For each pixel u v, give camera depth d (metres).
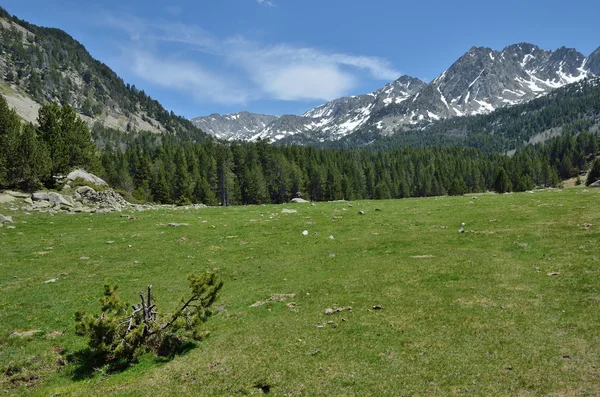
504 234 30.72
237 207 60.66
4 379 13.79
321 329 16.20
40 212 50.12
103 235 38.44
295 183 154.88
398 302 18.44
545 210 38.31
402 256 27.44
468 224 36.00
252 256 30.48
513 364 11.78
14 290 23.08
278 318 18.00
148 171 147.62
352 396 11.01
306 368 12.95
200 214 51.03
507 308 16.36
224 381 12.65
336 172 173.00
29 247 33.53
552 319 14.80
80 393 12.60
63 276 26.06
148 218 47.50
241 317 18.66
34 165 62.22
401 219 41.41
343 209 50.19
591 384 10.25
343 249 30.89
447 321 15.64
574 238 26.95
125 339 14.86
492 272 21.67
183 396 11.95
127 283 24.62
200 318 16.52
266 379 12.47
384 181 193.25
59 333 17.53
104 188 70.38
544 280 19.45
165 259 30.30
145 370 14.15
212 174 147.12
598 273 19.23
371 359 13.11
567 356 11.90
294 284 23.03
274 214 48.69
